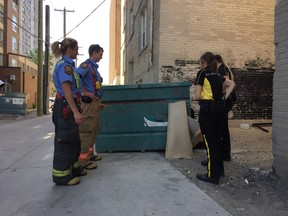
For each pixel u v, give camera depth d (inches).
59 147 186.5
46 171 222.8
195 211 150.3
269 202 161.8
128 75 829.2
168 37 416.5
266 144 301.3
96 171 213.2
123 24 1043.9
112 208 154.3
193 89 418.6
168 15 415.8
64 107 181.9
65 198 167.9
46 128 511.8
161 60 415.5
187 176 200.7
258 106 440.8
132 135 265.4
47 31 1025.5
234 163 231.1
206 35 425.7
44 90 1011.3
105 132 265.4
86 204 159.5
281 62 191.8
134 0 700.0
